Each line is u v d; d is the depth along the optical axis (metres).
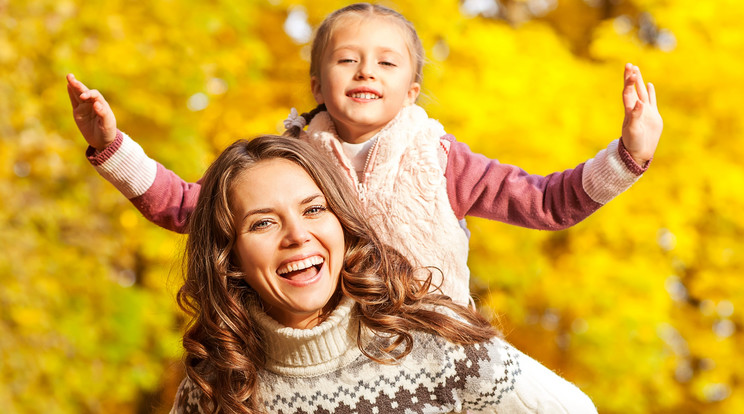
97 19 10.73
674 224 10.95
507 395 3.35
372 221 3.90
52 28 10.76
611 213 10.99
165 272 9.45
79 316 11.11
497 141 10.32
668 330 11.49
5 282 10.80
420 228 3.87
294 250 3.27
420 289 3.57
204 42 10.84
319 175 3.39
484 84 10.58
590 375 10.88
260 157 3.41
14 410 10.62
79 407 11.48
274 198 3.30
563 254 11.40
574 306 10.82
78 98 3.72
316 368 3.38
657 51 11.52
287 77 11.24
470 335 3.38
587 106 10.89
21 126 10.77
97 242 11.46
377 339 3.40
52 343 10.94
